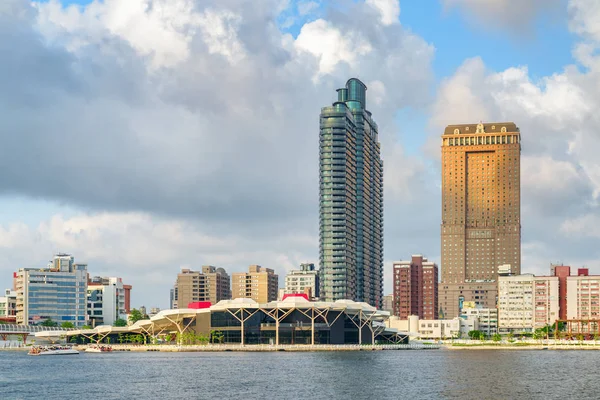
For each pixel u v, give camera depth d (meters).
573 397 183.88
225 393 189.62
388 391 193.75
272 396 184.25
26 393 191.75
